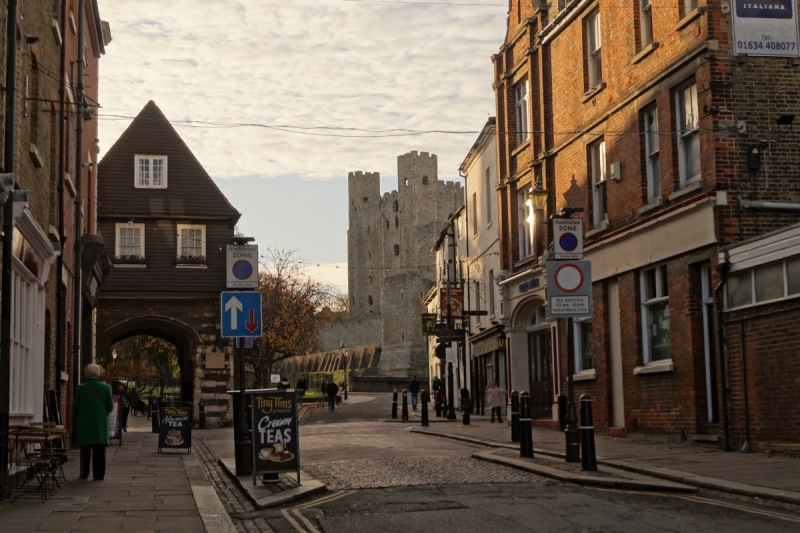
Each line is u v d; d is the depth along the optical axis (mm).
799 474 13133
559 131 26016
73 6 22406
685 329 19062
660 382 20172
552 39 26609
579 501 11086
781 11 17703
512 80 29953
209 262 37594
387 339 100438
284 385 29172
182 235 37594
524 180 28906
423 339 97500
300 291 59812
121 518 10156
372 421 36312
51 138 19156
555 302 15773
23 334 15000
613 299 22719
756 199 18031
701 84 18531
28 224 14227
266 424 13000
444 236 49469
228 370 37125
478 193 40562
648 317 21172
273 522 10234
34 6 16141
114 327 36688
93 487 13266
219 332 37344
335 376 89188
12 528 9414
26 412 14953
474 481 13398
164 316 37062
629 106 21734
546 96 27172
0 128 13102
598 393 23250
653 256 20344
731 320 17453
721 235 17812
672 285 19609
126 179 37469
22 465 13945
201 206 37750
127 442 25109
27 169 15648
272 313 57781
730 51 18344
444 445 20797
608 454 16938
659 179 20625
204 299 37344
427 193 124750
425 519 9945
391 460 16781
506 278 30031
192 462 18141
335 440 22531
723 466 14414
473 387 41812
